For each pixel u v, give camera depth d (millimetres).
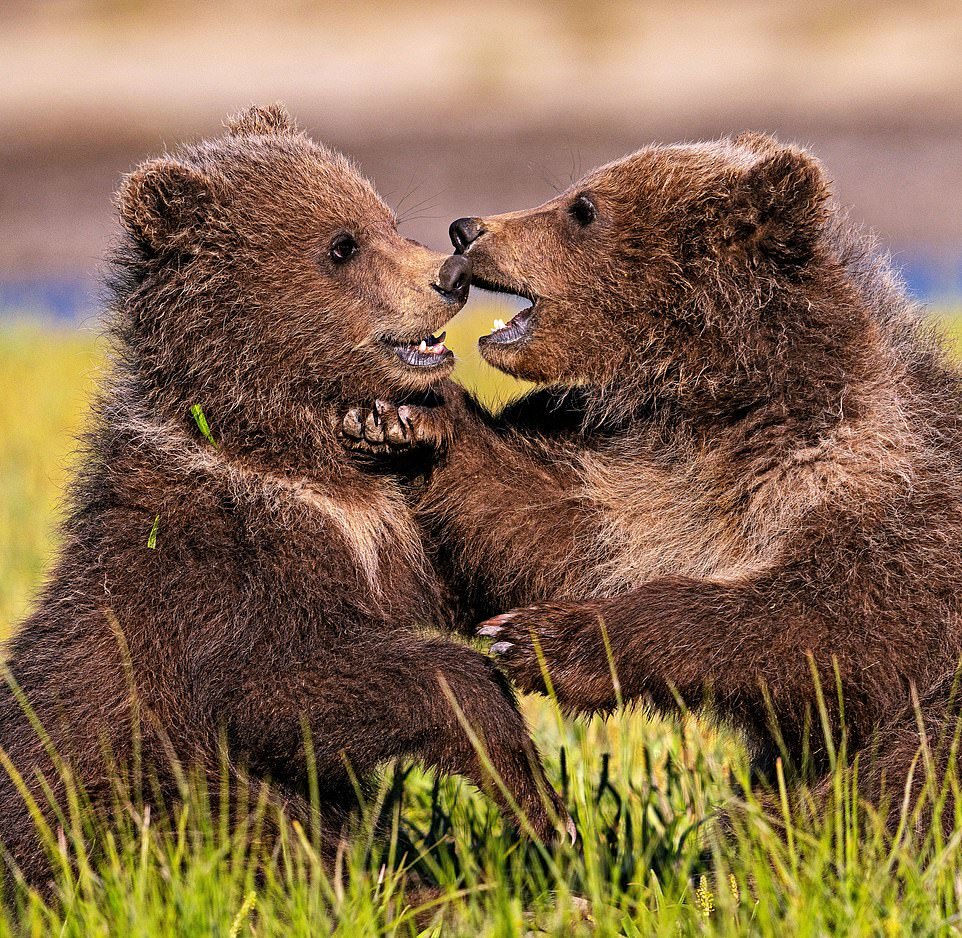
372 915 9023
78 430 17938
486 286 12672
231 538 11125
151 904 8969
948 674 10453
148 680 10789
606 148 66438
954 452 11344
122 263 12047
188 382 11641
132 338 11938
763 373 11453
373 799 11797
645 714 12555
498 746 10602
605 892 9906
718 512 11828
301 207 12078
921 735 9797
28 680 10961
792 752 10914
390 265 12133
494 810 11711
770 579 10797
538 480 12266
